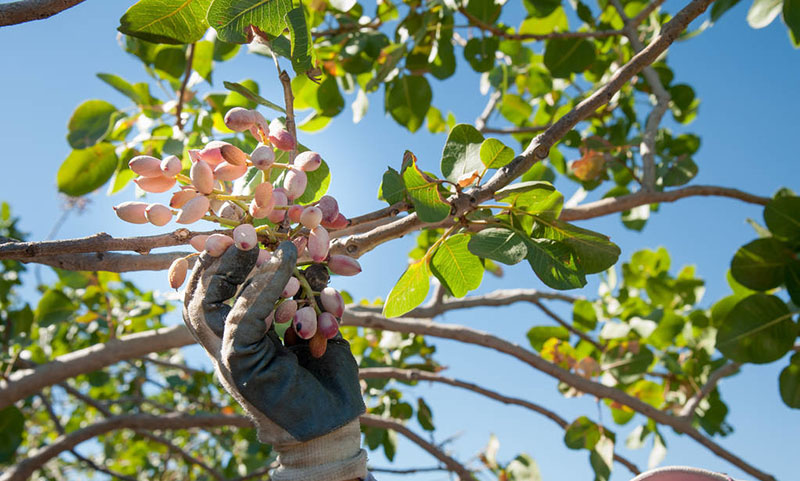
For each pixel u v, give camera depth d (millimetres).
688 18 665
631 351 1527
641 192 1302
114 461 2762
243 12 618
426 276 726
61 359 1304
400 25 1417
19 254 534
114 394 2469
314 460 508
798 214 1125
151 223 526
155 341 1320
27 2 553
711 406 1681
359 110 1629
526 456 1610
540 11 1443
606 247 673
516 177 650
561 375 1402
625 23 1338
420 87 1444
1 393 1242
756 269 1162
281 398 497
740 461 1381
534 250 663
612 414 1680
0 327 1849
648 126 1399
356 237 687
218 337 514
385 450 1806
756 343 1140
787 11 1151
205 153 531
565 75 1439
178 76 1274
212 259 531
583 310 1681
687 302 1793
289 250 498
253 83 1347
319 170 691
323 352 525
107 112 1195
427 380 1521
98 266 752
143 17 635
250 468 2254
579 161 1384
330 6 1413
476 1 1358
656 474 565
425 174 643
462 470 1555
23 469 1491
